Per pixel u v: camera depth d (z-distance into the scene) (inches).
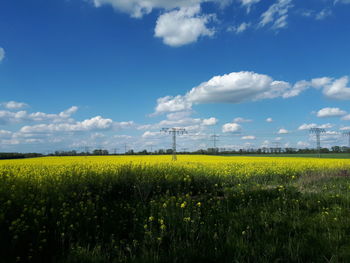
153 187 349.7
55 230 177.5
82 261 143.9
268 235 183.9
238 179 482.9
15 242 156.7
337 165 831.1
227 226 206.1
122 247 167.5
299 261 146.1
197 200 293.0
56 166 642.8
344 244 168.1
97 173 394.6
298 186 393.7
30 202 228.4
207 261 147.5
